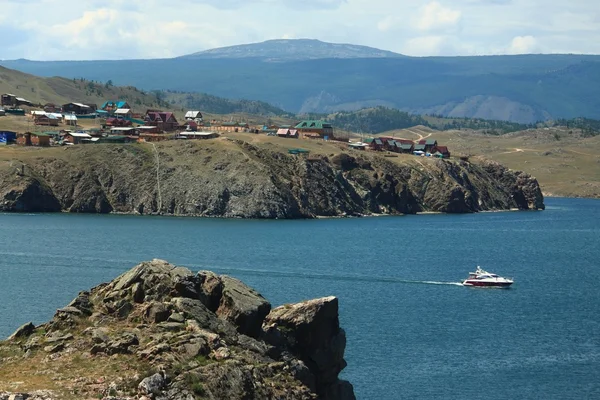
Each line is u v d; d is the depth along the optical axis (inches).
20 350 3693.4
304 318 3951.8
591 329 7844.5
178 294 3927.2
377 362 6230.3
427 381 5772.6
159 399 3228.3
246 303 3907.5
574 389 5703.7
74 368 3432.6
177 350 3535.9
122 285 4033.0
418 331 7470.5
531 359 6525.6
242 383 3462.1
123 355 3531.0
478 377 5930.1
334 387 4008.4
